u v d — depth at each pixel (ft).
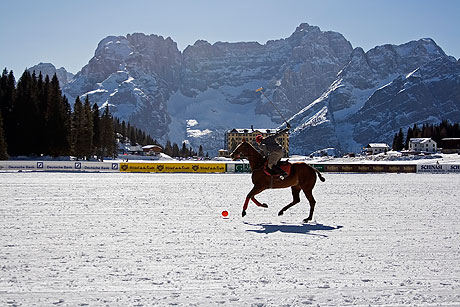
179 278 23.84
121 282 23.02
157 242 33.30
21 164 183.32
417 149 502.38
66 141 284.82
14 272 24.59
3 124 267.59
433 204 63.57
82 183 104.06
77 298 20.54
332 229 40.37
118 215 48.37
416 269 26.16
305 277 24.30
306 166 47.39
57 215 47.75
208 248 31.32
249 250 30.83
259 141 48.11
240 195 76.64
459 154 396.98
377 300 20.80
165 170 188.96
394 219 47.44
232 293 21.52
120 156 500.33
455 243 33.91
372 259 28.53
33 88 297.53
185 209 54.85
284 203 64.03
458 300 20.89
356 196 77.51
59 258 27.89
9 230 37.99
